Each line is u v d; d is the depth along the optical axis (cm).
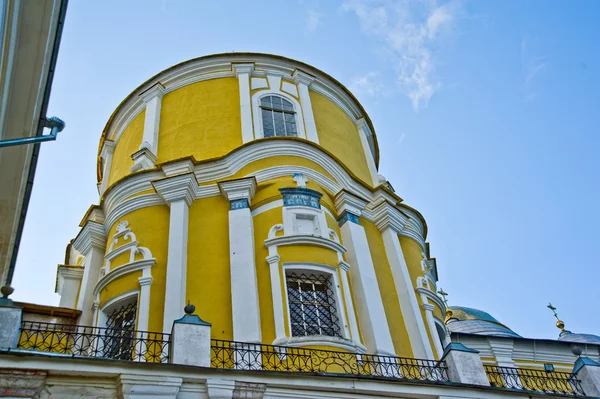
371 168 1992
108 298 1390
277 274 1358
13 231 1284
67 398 923
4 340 953
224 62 1969
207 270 1386
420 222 1898
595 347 2214
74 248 1812
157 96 1903
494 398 1189
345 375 1075
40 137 1077
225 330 1277
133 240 1463
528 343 2141
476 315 2661
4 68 998
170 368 973
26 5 988
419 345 1454
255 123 1781
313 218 1504
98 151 2083
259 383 1016
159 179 1522
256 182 1548
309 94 1981
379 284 1557
